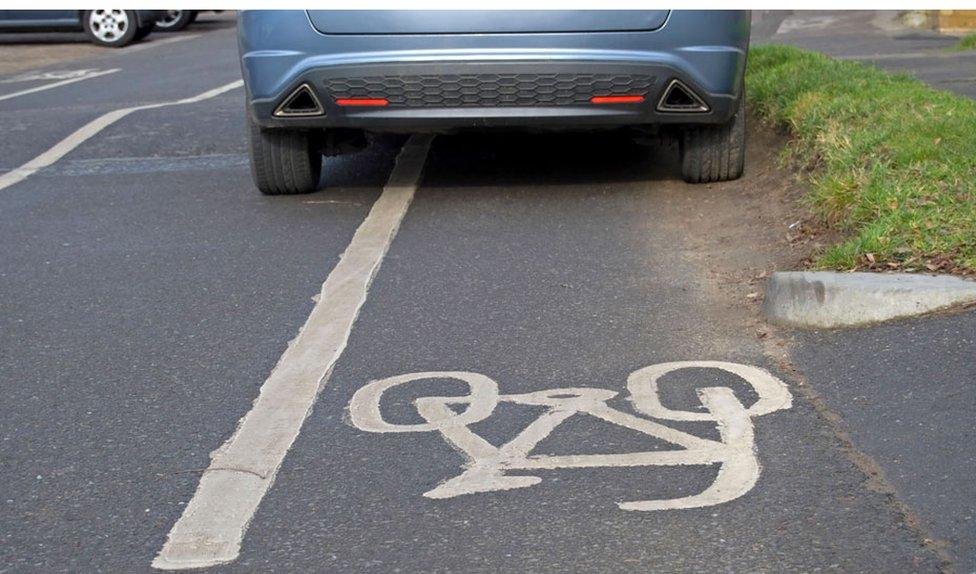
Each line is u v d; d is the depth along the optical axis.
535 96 6.84
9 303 5.80
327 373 4.67
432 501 3.58
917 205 5.57
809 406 4.14
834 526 3.33
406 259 6.23
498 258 6.19
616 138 9.44
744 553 3.21
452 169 8.48
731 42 6.89
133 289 5.94
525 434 4.02
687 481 3.63
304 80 6.88
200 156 9.52
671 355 4.71
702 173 7.56
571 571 3.16
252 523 3.50
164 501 3.67
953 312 4.68
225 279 6.02
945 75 11.07
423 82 6.80
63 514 3.61
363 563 3.25
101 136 10.48
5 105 13.16
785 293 4.98
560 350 4.82
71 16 22.19
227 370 4.77
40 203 8.07
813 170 7.05
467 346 4.91
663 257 6.11
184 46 21.44
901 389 4.18
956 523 3.31
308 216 7.25
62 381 4.73
